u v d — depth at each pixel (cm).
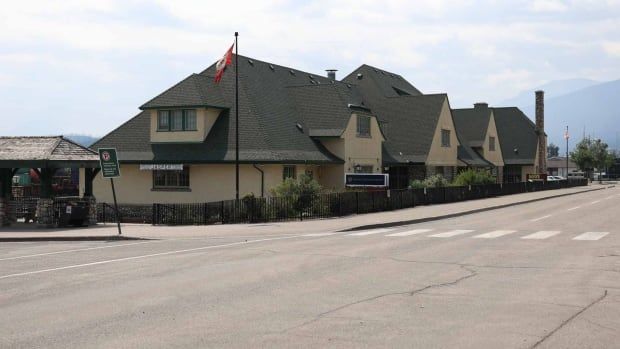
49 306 1029
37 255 1767
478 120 6769
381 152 4559
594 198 4859
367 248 1770
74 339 812
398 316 917
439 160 5241
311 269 1380
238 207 2814
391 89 5897
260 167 3450
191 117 3644
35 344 791
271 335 815
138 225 2791
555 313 927
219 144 3562
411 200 3622
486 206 3697
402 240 1989
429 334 814
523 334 810
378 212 3219
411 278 1249
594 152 11562
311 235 2244
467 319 896
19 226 2656
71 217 2612
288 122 3962
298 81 4672
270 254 1670
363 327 853
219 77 3244
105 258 1658
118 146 3784
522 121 7881
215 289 1150
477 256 1577
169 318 921
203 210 2823
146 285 1208
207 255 1677
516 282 1196
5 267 1514
